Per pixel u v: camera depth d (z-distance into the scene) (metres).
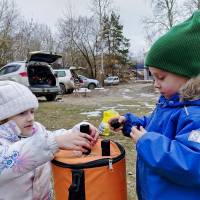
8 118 1.92
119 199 1.80
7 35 34.00
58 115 9.91
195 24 1.72
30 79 15.12
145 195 1.75
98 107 12.06
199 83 1.71
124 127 2.23
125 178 1.89
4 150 1.75
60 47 46.06
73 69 24.22
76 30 43.41
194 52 1.71
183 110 1.72
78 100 16.66
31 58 15.13
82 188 1.68
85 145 1.81
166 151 1.57
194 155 1.53
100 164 1.69
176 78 1.77
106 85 39.22
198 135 1.58
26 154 1.73
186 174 1.53
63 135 1.82
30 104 1.95
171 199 1.65
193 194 1.62
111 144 1.99
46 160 1.76
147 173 1.73
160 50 1.76
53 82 15.78
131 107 11.91
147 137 1.65
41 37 47.38
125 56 50.88
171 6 34.34
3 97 1.89
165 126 1.80
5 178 1.76
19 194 1.89
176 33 1.74
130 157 5.06
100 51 42.53
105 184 1.72
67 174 1.70
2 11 34.59
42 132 1.94
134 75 55.53
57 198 1.80
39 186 1.97
